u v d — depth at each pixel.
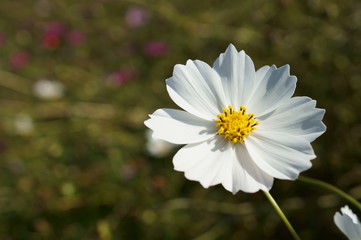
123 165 0.44
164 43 0.55
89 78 0.58
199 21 0.52
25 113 0.54
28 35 0.65
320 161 0.41
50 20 0.66
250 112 0.27
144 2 0.54
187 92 0.27
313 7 0.44
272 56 0.47
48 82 0.57
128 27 0.59
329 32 0.43
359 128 0.41
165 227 0.42
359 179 0.40
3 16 0.68
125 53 0.58
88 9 0.62
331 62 0.44
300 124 0.26
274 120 0.27
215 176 0.26
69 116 0.53
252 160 0.26
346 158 0.41
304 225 0.40
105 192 0.43
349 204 0.39
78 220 0.43
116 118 0.51
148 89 0.53
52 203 0.43
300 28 0.46
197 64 0.28
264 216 0.40
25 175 0.46
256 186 0.25
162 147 0.44
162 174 0.43
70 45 0.61
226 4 0.55
